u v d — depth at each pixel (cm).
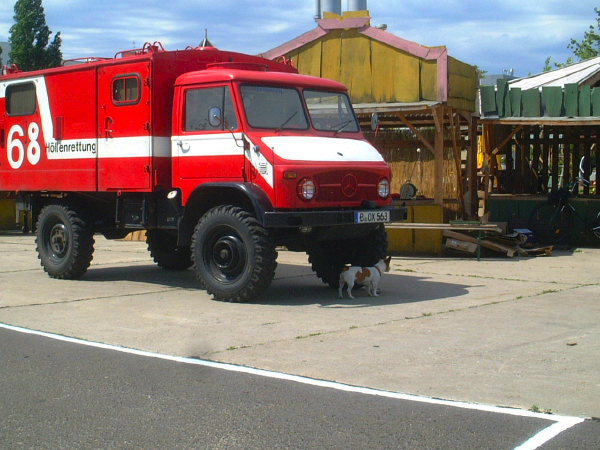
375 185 902
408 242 1359
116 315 809
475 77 1532
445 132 1672
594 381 547
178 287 1022
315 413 476
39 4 4228
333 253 991
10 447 423
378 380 551
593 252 1404
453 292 949
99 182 1002
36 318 795
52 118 1068
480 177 1862
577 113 1416
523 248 1382
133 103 951
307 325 746
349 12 1405
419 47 1353
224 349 649
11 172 1141
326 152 874
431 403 496
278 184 824
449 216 1617
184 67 962
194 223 937
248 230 848
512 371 574
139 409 488
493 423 457
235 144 866
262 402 500
